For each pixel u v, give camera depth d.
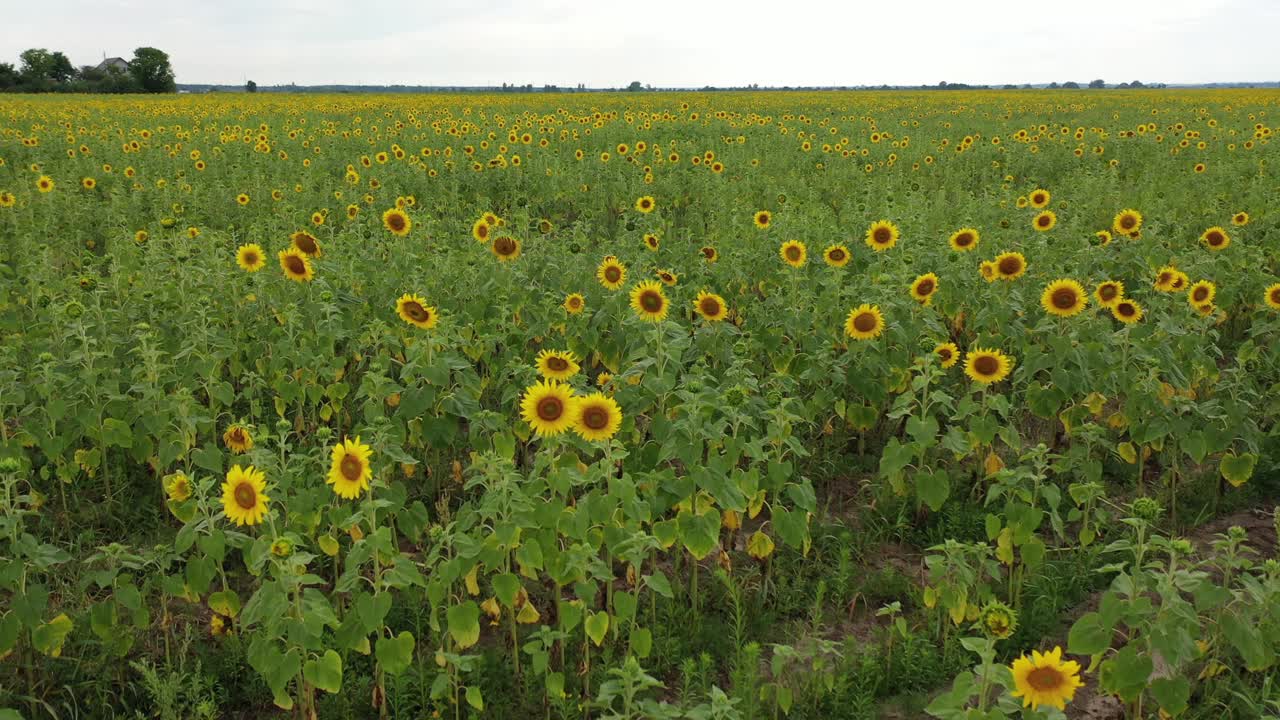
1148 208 13.83
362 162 20.55
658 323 6.06
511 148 23.38
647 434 7.16
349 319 8.02
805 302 8.38
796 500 5.38
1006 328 7.75
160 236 11.15
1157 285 7.93
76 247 13.03
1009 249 10.69
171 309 7.86
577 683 4.93
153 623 5.34
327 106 48.06
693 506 5.24
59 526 6.36
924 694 4.88
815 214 12.75
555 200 17.31
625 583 5.74
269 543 4.27
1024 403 7.82
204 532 5.00
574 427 4.89
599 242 13.47
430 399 6.28
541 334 7.77
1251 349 7.23
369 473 4.49
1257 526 6.66
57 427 6.57
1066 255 10.41
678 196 17.61
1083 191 15.66
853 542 6.38
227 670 4.93
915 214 11.77
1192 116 38.53
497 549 4.47
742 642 5.29
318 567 5.80
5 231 12.80
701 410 5.38
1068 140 24.95
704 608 5.64
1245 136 25.84
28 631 4.78
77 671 4.80
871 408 7.04
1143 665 4.04
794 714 4.68
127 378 6.82
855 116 40.53
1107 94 67.62
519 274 8.57
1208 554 6.31
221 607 4.95
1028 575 5.76
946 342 8.02
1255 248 10.15
